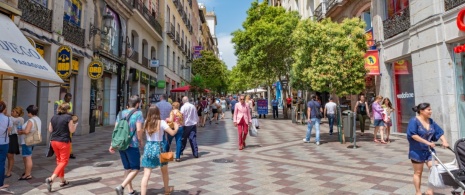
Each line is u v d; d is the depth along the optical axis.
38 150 8.90
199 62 43.19
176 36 29.36
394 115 12.09
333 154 8.18
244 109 9.41
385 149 8.75
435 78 9.23
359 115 12.14
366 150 8.67
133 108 4.71
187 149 9.43
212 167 6.80
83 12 13.13
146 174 4.45
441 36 8.99
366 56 12.88
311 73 10.71
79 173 6.14
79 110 12.70
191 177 5.91
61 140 5.16
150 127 4.48
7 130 5.08
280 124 18.34
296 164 7.00
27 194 4.79
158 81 24.36
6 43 6.62
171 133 4.61
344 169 6.38
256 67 21.08
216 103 20.30
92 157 7.81
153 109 4.60
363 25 10.96
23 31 8.75
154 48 24.14
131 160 4.54
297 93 28.03
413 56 10.38
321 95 22.38
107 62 15.48
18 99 9.95
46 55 10.20
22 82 10.00
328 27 10.77
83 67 12.83
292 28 19.81
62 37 10.92
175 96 28.84
